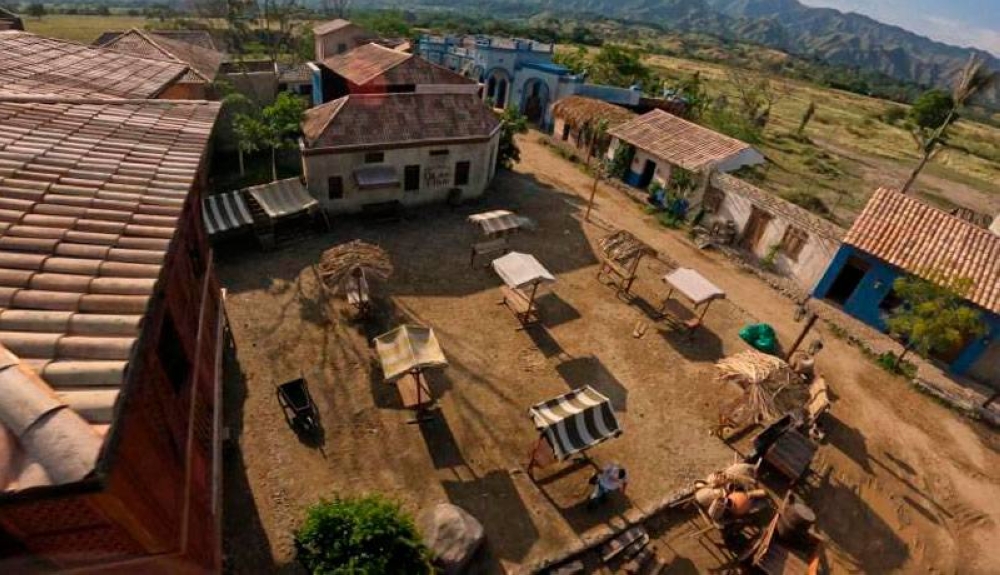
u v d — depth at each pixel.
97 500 5.32
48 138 8.98
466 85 33.94
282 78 38.69
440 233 23.70
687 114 48.38
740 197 25.25
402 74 32.03
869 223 21.23
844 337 20.48
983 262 19.55
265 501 11.37
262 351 15.48
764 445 13.84
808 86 136.50
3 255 5.73
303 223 22.31
